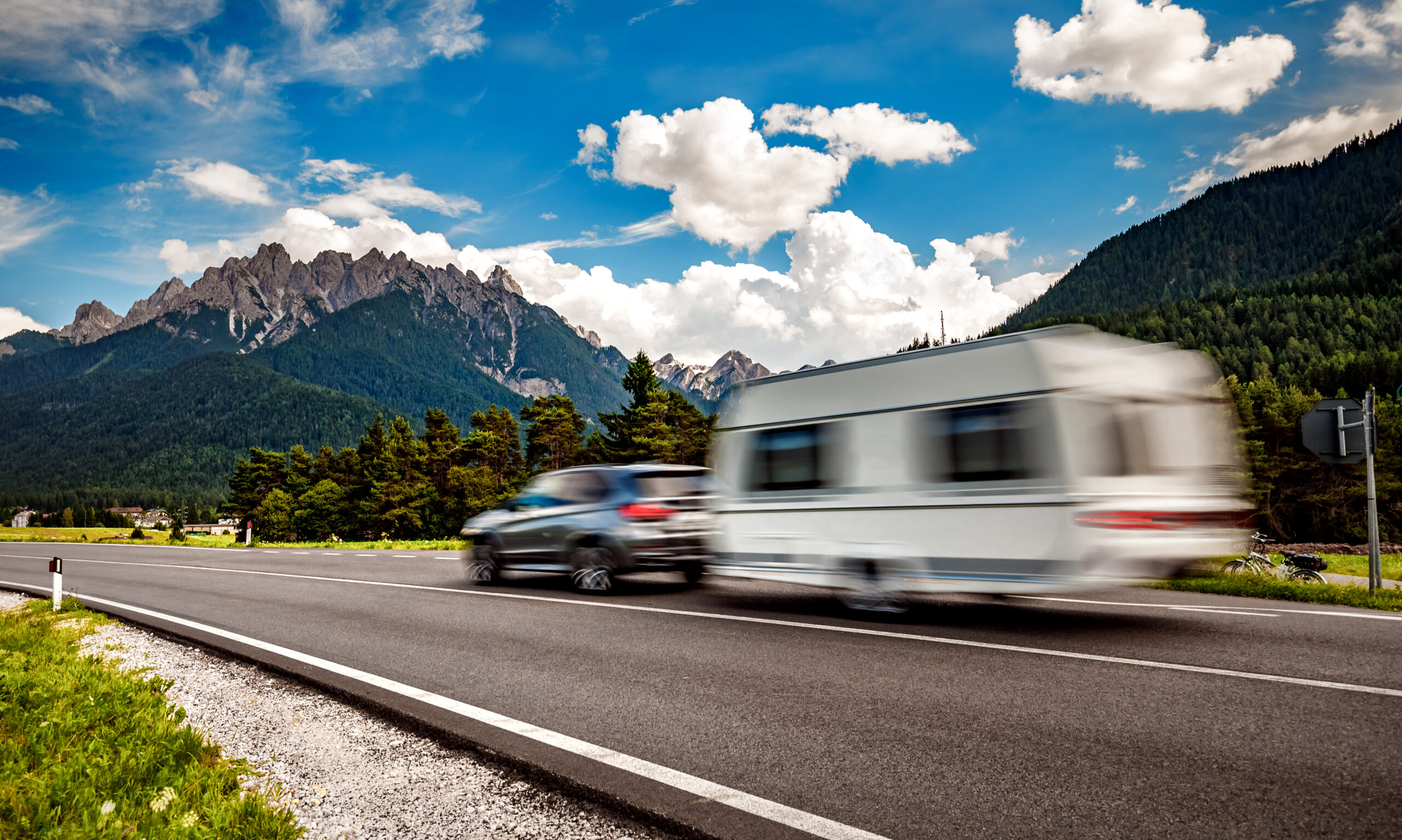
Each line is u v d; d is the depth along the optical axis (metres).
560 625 8.51
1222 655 6.29
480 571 12.49
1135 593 10.50
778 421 9.35
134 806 3.73
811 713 5.04
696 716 5.06
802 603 9.62
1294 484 63.47
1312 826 3.24
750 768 4.11
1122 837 3.18
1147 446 7.38
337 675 6.49
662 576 13.02
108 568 18.77
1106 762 4.02
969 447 7.73
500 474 72.12
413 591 11.91
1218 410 7.91
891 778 3.90
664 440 56.72
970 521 7.67
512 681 6.14
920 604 9.37
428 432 76.44
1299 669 5.80
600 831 3.45
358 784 4.09
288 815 3.57
